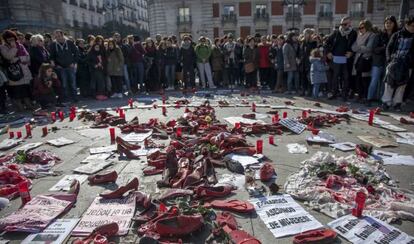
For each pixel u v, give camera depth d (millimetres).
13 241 3025
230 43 13281
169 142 5781
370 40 8609
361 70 9055
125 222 3264
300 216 3316
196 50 13039
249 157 4926
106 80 11547
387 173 4320
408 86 8273
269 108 8805
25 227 3178
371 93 8727
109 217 3361
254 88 12242
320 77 9914
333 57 9477
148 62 12617
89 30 48656
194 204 3521
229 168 4551
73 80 10453
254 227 3166
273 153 5176
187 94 11602
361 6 39969
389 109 8297
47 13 34656
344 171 4207
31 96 9750
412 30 7629
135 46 12203
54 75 9594
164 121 7465
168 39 13000
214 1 40875
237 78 13766
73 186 4023
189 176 4055
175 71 13391
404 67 7766
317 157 4688
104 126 7137
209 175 4270
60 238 3037
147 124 6891
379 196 3648
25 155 5070
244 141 5375
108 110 8984
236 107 9016
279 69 11398
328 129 6562
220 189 3822
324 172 4191
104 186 4129
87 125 7340
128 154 5125
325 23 40906
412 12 26578
